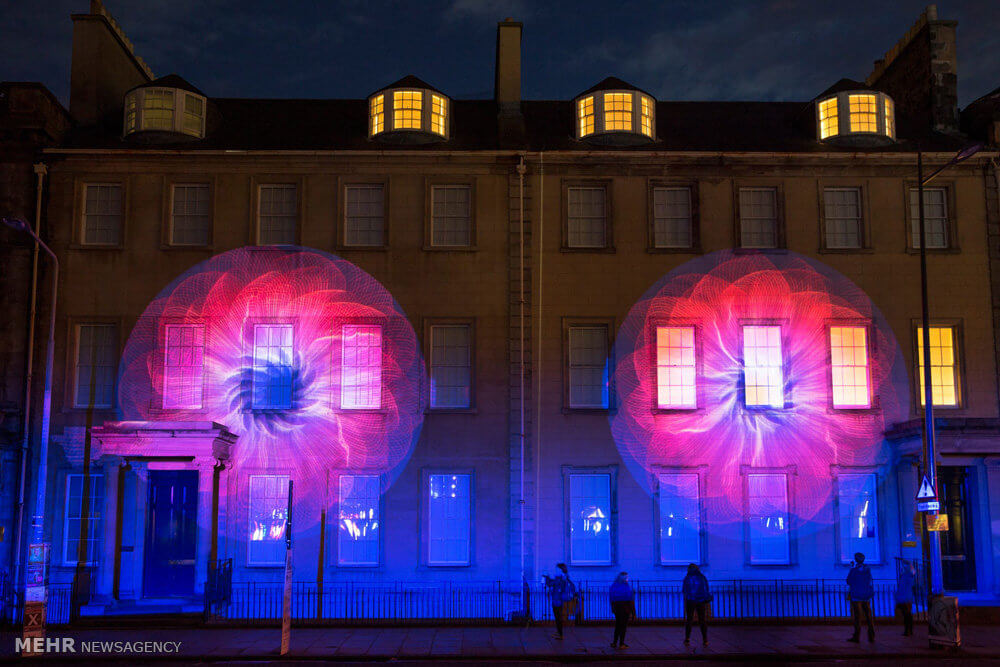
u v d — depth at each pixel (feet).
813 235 85.71
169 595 78.13
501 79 92.79
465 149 85.05
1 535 75.51
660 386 83.61
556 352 83.10
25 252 82.28
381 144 87.25
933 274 85.25
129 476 79.66
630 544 80.48
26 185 83.46
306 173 85.35
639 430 82.12
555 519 80.53
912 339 84.28
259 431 81.15
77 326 82.64
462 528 81.15
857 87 89.10
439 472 81.25
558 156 85.25
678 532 81.10
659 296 84.17
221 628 71.41
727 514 81.00
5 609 74.43
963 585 80.33
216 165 84.94
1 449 77.36
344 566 79.66
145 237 83.82
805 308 84.53
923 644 65.21
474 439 81.76
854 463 82.17
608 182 85.92
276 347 83.25
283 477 81.00
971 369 83.76
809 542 81.00
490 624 74.43
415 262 84.28
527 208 85.05
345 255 84.17
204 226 84.79
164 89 86.38
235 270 83.66
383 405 82.12
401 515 80.53
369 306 83.56
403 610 77.61
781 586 79.77
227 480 79.10
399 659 59.62
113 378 81.97
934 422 76.23
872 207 86.28
